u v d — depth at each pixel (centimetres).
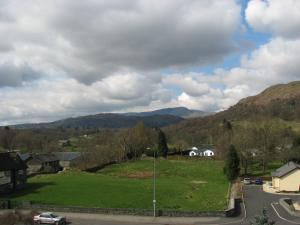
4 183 9100
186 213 7269
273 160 15512
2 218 6606
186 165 14800
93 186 10006
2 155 9319
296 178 10675
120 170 13775
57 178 11312
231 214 7381
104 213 7450
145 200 8519
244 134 15362
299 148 15500
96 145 18488
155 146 17588
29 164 15775
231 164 12100
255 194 10169
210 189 10319
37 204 7825
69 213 7450
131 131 17162
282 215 7525
